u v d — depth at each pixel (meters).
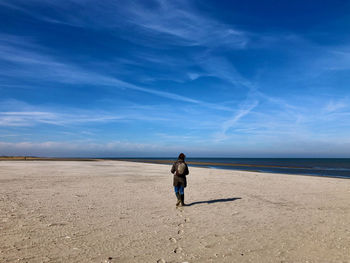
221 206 8.45
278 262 3.98
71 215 6.90
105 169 28.47
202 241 4.95
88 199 9.40
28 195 10.01
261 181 16.81
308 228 5.93
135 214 7.17
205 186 13.80
